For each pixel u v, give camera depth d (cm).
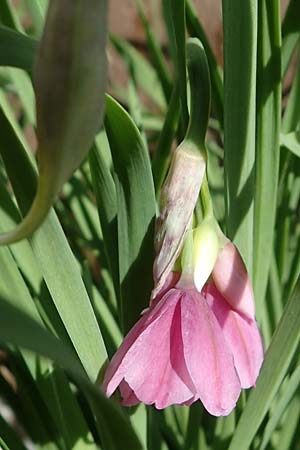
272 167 30
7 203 28
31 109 32
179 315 24
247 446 28
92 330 27
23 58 24
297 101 33
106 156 33
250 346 26
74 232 37
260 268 31
